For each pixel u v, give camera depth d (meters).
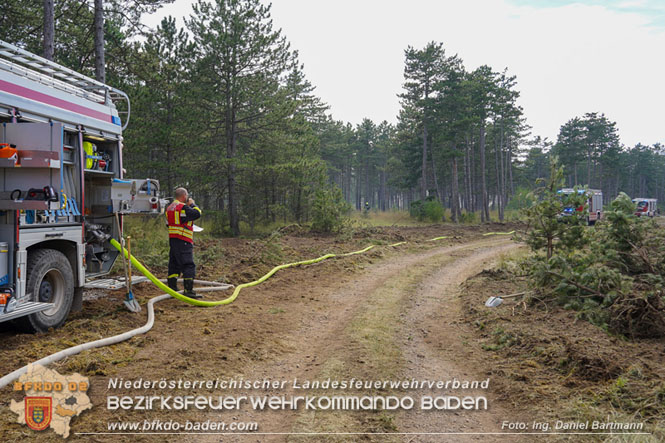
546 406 4.20
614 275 7.29
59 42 19.27
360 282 11.49
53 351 5.15
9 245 5.33
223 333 6.40
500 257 15.52
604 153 70.06
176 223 7.95
